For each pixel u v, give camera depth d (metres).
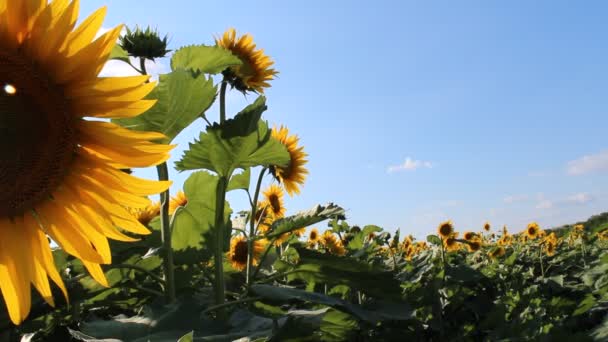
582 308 1.84
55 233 0.68
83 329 0.70
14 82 0.62
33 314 0.81
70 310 1.01
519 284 2.49
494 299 2.36
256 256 1.65
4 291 0.67
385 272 0.97
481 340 1.74
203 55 1.05
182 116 0.92
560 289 2.40
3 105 0.63
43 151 0.65
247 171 1.27
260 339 0.68
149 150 0.66
